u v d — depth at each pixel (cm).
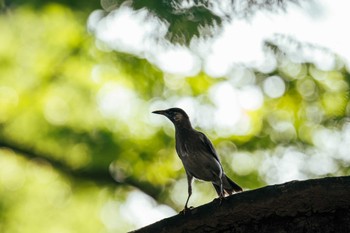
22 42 1659
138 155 1655
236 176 1562
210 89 1625
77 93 1712
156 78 1667
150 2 644
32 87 1705
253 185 1558
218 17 656
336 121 1423
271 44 798
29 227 1659
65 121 1686
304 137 1552
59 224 1680
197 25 652
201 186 1598
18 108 1695
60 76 1711
